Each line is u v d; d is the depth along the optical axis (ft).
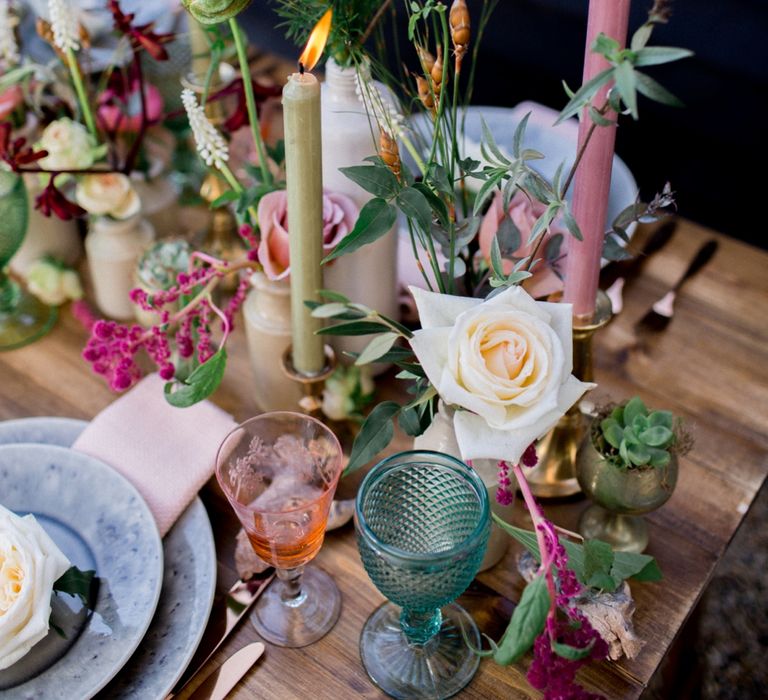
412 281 3.05
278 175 2.92
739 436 2.79
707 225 5.85
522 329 1.82
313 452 2.27
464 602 2.37
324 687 2.21
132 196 3.05
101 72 3.54
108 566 2.32
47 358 3.08
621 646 2.18
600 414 2.38
